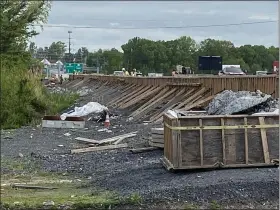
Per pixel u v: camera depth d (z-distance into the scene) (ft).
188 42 346.33
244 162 37.65
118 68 389.80
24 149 61.26
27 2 150.71
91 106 97.14
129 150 55.31
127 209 30.35
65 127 80.48
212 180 33.73
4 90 97.86
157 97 98.48
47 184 41.91
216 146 37.60
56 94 141.18
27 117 94.94
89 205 31.22
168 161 39.73
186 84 93.20
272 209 28.96
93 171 47.01
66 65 358.23
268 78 73.87
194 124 37.50
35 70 137.08
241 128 37.73
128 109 106.32
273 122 38.06
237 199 30.63
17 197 35.81
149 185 35.83
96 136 69.67
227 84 82.48
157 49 346.95
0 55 133.18
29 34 151.12
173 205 30.35
